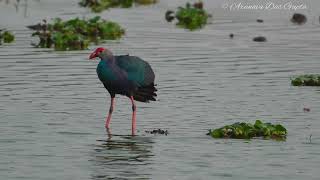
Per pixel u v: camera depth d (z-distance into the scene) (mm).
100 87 20438
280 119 17625
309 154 15344
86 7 32906
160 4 34000
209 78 21250
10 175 14102
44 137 16375
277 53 24297
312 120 17578
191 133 16719
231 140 16312
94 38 26953
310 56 23922
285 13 31531
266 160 14992
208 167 14586
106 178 13992
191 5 32500
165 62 22953
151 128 17094
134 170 14422
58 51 24672
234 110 18344
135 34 27344
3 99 19109
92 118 17797
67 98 19344
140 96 17859
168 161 14945
